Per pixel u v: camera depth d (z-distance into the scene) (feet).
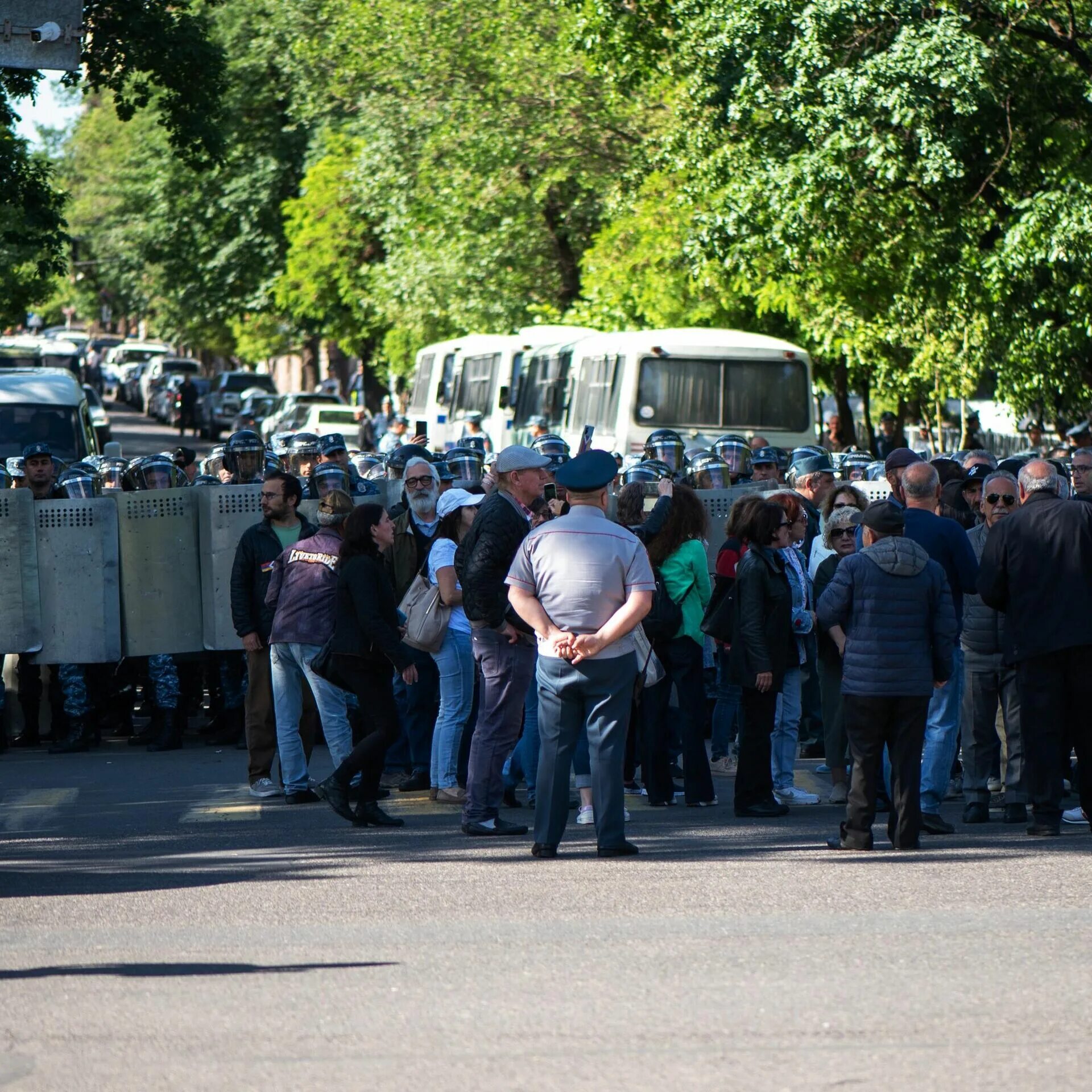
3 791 128.16
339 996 66.44
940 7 226.58
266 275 592.60
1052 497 103.14
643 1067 56.90
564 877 90.68
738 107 237.66
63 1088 55.42
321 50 487.20
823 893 85.81
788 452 244.63
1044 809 103.19
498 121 399.24
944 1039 59.88
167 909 83.82
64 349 487.20
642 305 348.59
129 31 303.68
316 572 114.73
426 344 473.26
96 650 149.69
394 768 132.16
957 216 243.60
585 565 95.55
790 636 115.34
